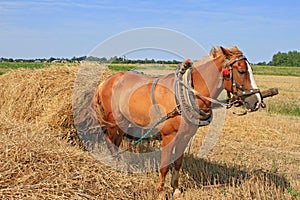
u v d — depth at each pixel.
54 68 8.98
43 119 7.79
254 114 16.05
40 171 5.35
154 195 6.12
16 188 4.94
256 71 71.06
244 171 7.62
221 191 6.34
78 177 5.48
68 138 7.73
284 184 6.80
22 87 8.46
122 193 5.67
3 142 5.79
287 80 45.53
